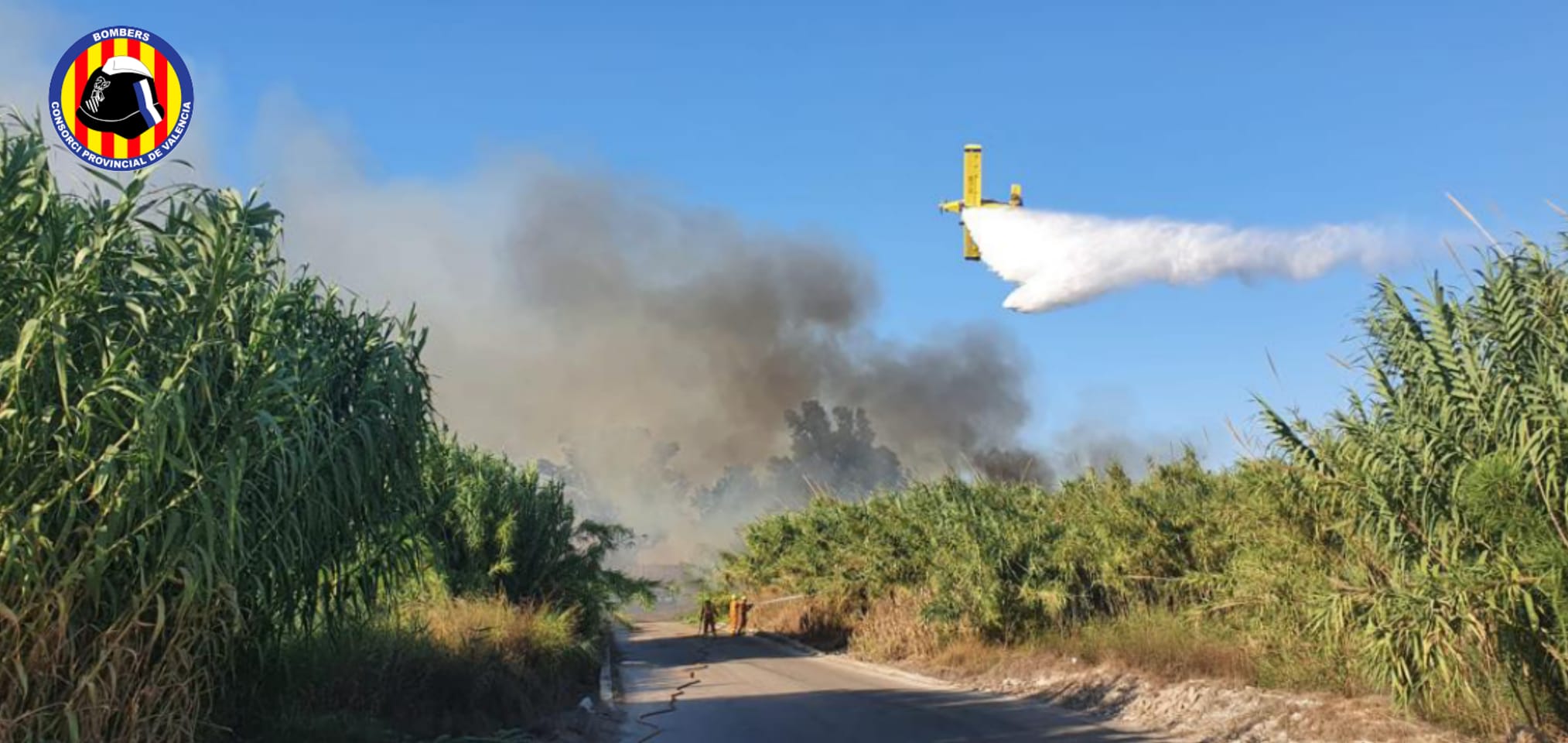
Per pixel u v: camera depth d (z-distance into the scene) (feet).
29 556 22.27
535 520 83.87
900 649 99.86
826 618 132.87
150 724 24.62
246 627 29.76
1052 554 84.07
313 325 33.86
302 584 31.83
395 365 33.27
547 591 83.66
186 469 23.47
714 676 88.94
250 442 27.07
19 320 23.30
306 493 28.91
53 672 22.66
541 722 49.08
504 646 54.80
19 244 23.62
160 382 25.64
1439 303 37.42
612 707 62.08
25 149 24.02
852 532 122.72
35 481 22.94
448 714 43.27
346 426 31.37
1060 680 67.36
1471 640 35.68
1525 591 33.81
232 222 28.71
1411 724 39.34
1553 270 35.83
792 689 75.10
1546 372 34.71
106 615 24.53
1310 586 47.39
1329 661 47.83
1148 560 73.26
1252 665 53.67
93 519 24.13
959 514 91.50
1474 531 36.65
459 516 77.97
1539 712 35.32
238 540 25.43
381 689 40.83
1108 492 82.28
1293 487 47.85
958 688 74.79
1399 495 38.06
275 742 32.07
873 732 50.90
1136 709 55.21
